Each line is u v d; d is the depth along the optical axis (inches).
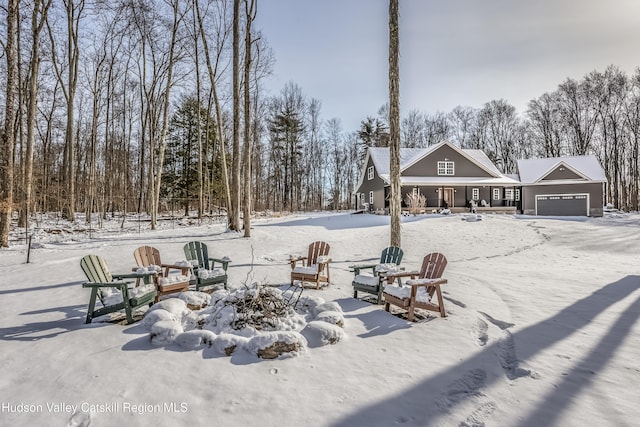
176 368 124.3
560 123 1560.0
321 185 1909.4
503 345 150.1
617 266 369.1
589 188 1040.8
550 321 182.1
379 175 1092.5
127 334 157.2
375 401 105.4
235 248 465.1
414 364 130.6
